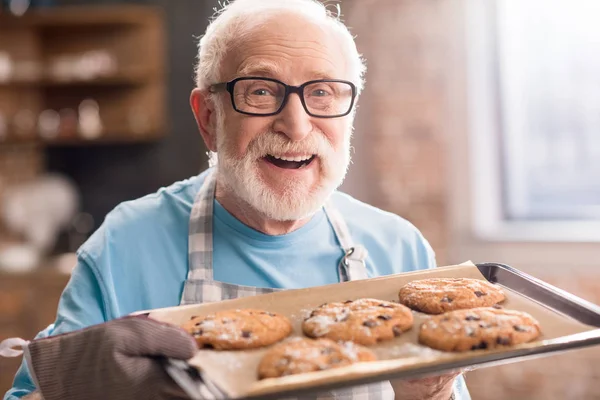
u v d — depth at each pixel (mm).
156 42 3975
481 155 3508
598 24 3387
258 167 1248
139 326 968
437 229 3424
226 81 1269
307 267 1359
